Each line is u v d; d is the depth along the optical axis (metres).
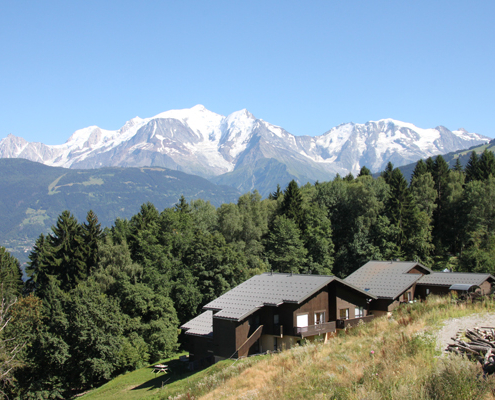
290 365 22.50
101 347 45.09
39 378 44.72
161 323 53.53
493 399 12.73
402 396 13.65
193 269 63.84
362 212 88.12
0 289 53.41
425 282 53.66
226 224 82.31
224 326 37.41
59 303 47.00
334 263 84.56
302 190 109.50
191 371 38.59
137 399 29.41
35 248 87.38
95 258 79.62
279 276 44.31
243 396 19.92
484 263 68.19
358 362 19.58
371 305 50.28
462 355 16.50
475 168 109.56
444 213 98.50
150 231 75.62
